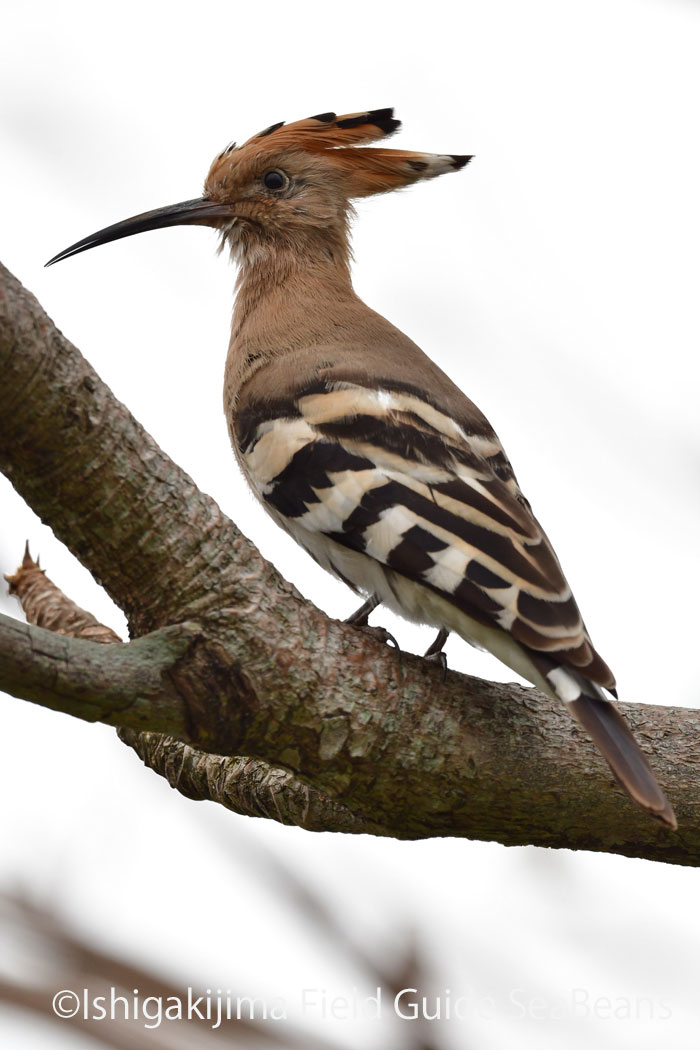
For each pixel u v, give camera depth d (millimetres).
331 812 7277
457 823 6941
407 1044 6070
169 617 6266
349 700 6527
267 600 6363
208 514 6309
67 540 6277
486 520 7375
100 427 6031
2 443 5973
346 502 7641
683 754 7133
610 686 6688
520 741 6848
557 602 7027
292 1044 5828
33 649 5770
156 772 7895
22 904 5859
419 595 7504
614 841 7113
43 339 5816
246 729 6355
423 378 8523
